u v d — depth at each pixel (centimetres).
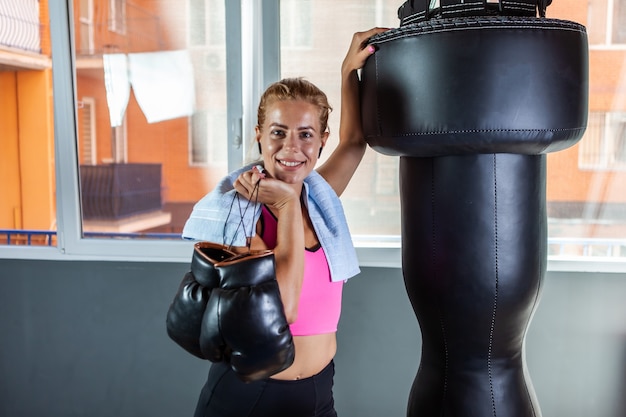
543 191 175
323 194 160
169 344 252
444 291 172
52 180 264
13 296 257
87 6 243
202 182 248
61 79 244
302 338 150
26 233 266
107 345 254
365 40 178
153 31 241
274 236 149
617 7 221
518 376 177
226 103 241
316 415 152
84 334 255
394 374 239
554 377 232
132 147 249
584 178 231
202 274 137
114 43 244
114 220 254
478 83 154
